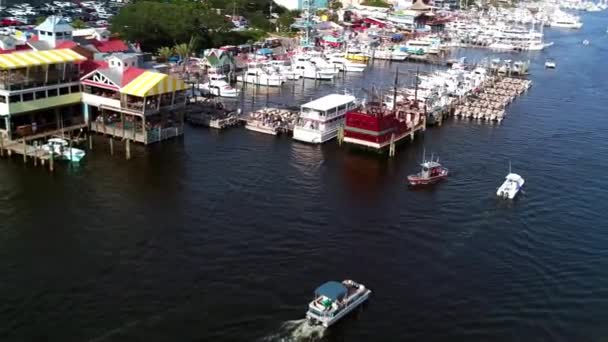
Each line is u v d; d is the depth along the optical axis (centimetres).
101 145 10450
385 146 11050
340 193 8981
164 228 7512
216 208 8181
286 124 11944
